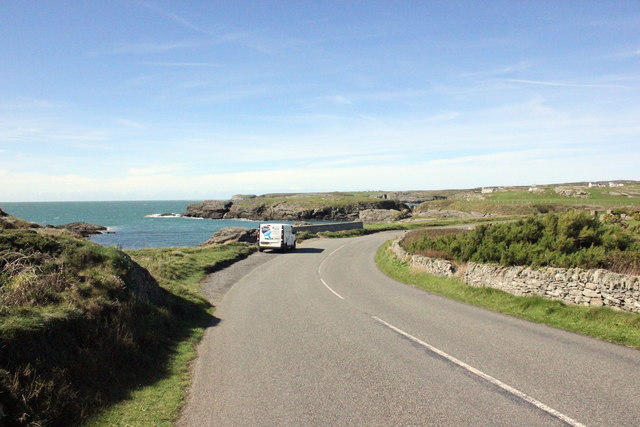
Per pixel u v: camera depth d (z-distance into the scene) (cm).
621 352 756
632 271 1061
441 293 1509
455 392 580
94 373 604
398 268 2180
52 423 487
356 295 1471
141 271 1098
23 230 958
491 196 12750
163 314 959
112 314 759
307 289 1617
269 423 503
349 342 856
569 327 953
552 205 8756
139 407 562
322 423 496
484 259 1616
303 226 5172
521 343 827
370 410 529
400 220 9419
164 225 10394
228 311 1227
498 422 485
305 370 692
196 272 2027
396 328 972
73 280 796
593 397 552
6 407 461
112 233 7512
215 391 616
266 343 867
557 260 1266
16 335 536
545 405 529
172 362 755
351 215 13750
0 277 734
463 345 820
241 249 3250
